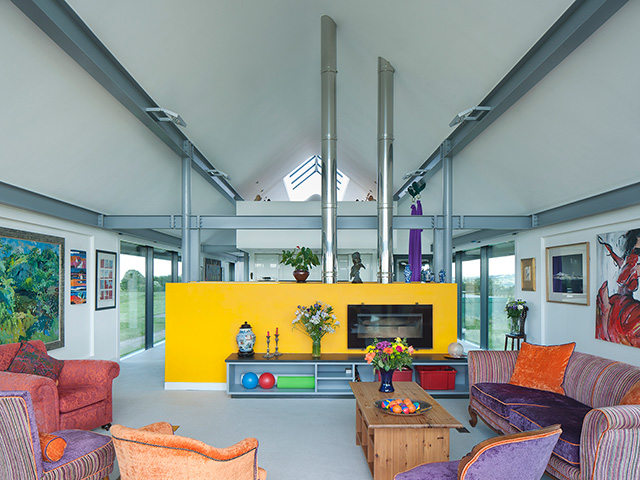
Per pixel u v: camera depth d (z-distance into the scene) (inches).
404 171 346.0
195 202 364.5
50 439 100.3
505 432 141.0
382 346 147.6
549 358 159.9
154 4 150.6
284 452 145.4
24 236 204.8
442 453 121.4
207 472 80.4
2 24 121.7
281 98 305.0
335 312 224.8
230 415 183.8
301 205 375.9
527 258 283.7
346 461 138.6
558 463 113.2
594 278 214.1
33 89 149.1
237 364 216.8
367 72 256.2
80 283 257.8
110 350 295.1
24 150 172.6
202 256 461.1
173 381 225.6
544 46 142.9
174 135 241.9
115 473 131.8
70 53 141.4
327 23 231.5
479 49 166.7
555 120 176.6
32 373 149.9
